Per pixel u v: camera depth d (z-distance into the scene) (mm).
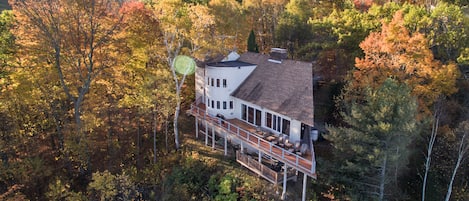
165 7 27281
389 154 21188
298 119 22578
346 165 23406
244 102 28109
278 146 22844
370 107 21828
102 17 26625
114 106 28609
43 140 28125
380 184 22344
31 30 24422
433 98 25328
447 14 29719
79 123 25969
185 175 26391
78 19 25000
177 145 30281
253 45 39562
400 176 26688
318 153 27406
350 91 27328
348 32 33844
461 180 25391
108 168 28234
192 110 32250
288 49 39625
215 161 27172
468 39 29656
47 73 25891
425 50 24844
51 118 28281
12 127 24781
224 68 28781
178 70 30531
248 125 27828
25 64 25078
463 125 24125
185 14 28328
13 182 24250
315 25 37469
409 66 25047
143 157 30469
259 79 28406
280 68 27625
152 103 27547
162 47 28938
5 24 32312
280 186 23312
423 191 23375
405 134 20656
